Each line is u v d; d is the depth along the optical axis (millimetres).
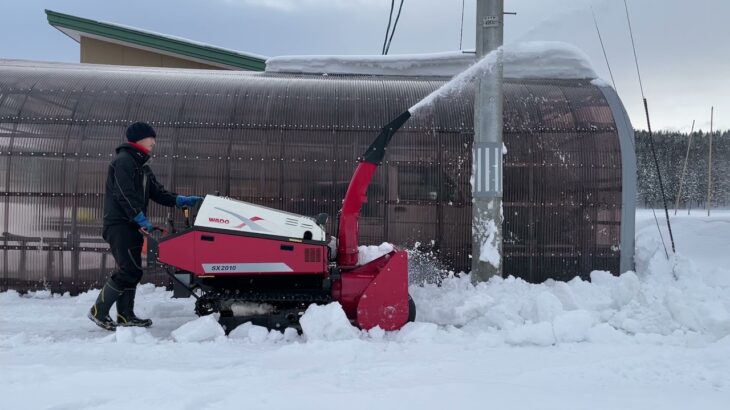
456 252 7473
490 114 6434
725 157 63719
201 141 7504
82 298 6836
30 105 7617
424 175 7504
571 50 8547
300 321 4867
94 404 3270
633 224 7535
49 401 3322
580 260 7473
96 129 7461
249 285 5270
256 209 5156
